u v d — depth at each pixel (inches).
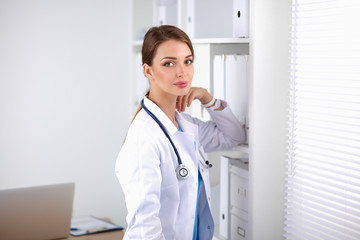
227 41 82.8
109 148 161.9
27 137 148.6
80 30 153.1
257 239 81.0
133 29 119.9
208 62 89.4
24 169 149.0
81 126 156.6
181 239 67.7
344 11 71.2
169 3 120.3
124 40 160.4
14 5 142.8
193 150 69.1
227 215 91.0
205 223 72.6
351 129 70.9
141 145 62.1
